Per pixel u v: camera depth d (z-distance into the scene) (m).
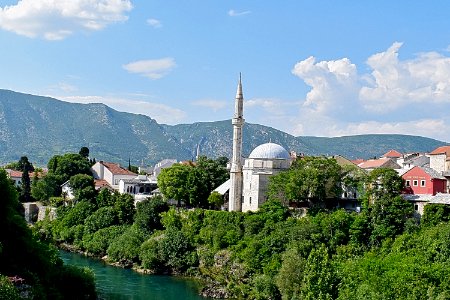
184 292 134.00
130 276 151.25
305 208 155.00
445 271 96.31
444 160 177.62
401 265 100.31
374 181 141.00
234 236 155.12
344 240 136.12
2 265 78.62
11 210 85.81
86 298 99.00
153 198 190.38
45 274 87.62
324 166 157.38
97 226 190.75
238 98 177.00
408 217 135.88
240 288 131.38
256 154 176.38
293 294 111.44
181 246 162.00
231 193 174.62
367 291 91.75
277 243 139.75
